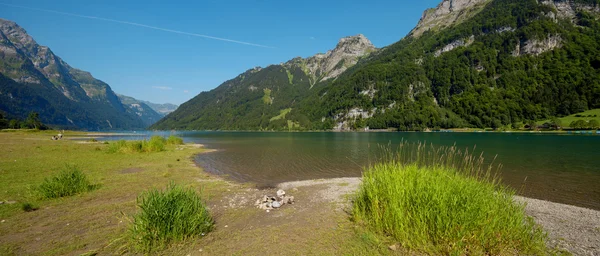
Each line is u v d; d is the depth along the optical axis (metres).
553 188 14.92
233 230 7.70
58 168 17.39
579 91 138.88
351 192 12.86
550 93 148.25
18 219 8.34
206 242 6.78
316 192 13.13
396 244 6.39
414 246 6.14
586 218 9.33
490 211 6.23
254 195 12.41
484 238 5.89
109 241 6.73
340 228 7.69
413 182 7.66
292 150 39.84
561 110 133.25
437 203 6.51
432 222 6.32
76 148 31.64
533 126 124.25
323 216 8.93
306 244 6.61
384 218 7.11
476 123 151.88
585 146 42.34
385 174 8.36
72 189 11.50
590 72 153.00
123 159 23.75
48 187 10.86
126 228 7.59
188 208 7.21
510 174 18.95
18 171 15.92
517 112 146.12
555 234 7.70
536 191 14.26
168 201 6.95
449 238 5.95
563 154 31.39
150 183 14.16
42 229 7.54
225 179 17.20
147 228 6.46
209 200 11.42
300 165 24.22
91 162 21.12
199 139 82.06
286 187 14.97
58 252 6.12
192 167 21.30
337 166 23.67
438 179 7.39
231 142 63.31
